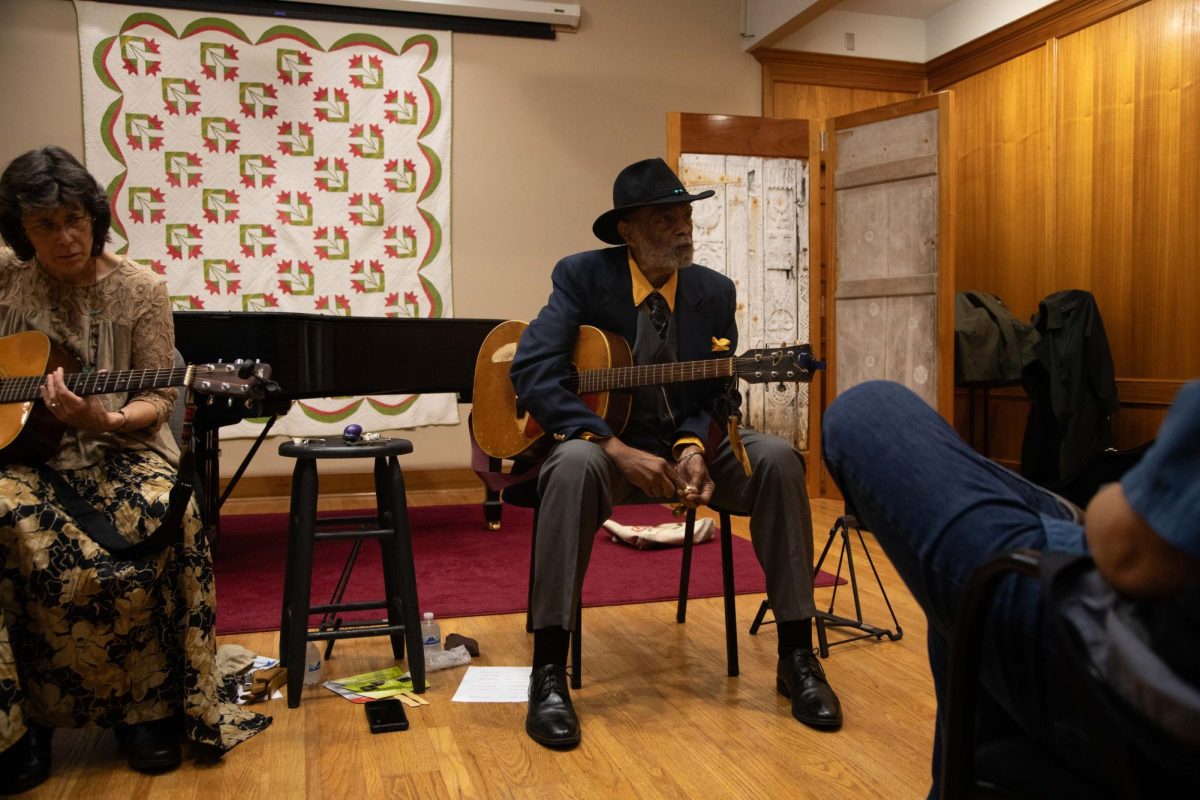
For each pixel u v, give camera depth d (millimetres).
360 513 4832
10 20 5031
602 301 2268
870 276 5281
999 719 934
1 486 1749
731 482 2166
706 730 1959
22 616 1730
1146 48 4875
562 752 1850
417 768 1772
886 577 3359
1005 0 5766
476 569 3514
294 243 5438
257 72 5340
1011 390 5812
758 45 6027
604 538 4125
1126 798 684
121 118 5176
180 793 1672
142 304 1996
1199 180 4598
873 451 918
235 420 3406
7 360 1887
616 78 5891
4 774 1692
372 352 3562
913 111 5059
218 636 2654
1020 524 833
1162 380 4789
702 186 5293
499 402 2379
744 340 5410
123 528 1808
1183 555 599
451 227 5668
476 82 5676
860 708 2080
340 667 2385
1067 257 5398
